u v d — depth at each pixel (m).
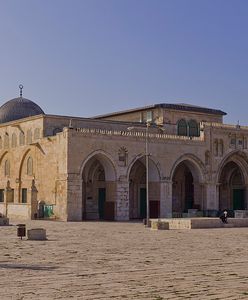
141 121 70.88
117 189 55.97
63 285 15.23
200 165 63.12
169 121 68.50
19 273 17.50
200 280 16.34
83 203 60.91
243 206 69.75
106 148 55.41
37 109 74.88
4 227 42.50
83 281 15.95
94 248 26.19
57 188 54.47
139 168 63.72
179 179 68.12
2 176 67.62
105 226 45.31
